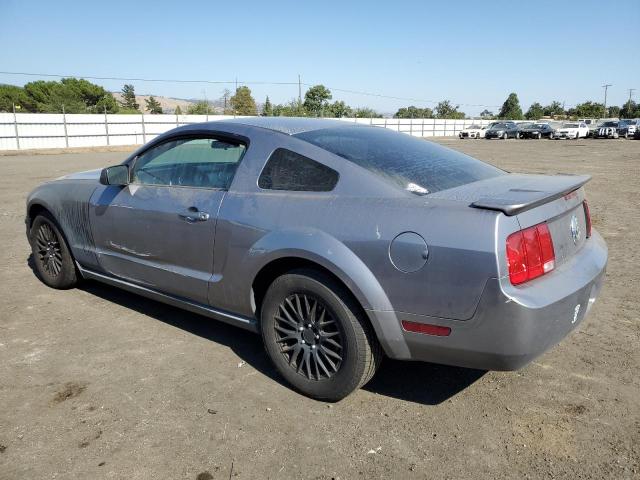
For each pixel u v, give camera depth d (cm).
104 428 283
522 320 246
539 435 276
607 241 689
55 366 352
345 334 290
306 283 300
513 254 250
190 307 379
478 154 2455
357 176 299
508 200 256
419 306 264
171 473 248
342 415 296
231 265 335
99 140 3600
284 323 320
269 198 323
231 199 339
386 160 320
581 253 307
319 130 353
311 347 309
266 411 300
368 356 290
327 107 6650
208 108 5991
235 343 390
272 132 343
